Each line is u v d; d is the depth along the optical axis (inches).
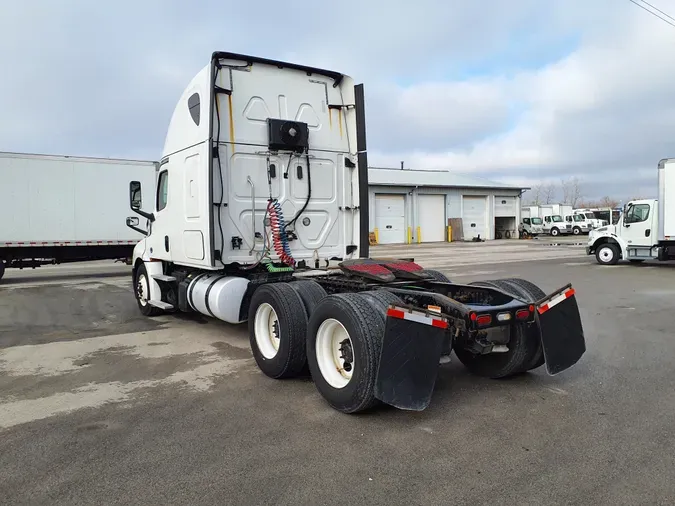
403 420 166.2
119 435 156.3
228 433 157.0
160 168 316.2
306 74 280.1
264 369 214.1
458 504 116.8
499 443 148.4
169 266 331.6
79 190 631.2
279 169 269.6
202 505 117.2
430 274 236.7
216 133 250.4
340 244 291.1
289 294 204.5
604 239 742.5
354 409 165.5
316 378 183.5
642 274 609.9
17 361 243.8
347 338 173.9
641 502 116.7
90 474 131.9
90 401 187.3
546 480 127.0
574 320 193.5
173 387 202.8
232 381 210.1
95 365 235.9
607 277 577.0
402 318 156.5
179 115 284.2
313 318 184.7
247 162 260.2
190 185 269.9
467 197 1665.8
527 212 2176.4
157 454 142.9
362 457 140.3
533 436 153.1
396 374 155.8
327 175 285.1
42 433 158.2
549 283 522.9
